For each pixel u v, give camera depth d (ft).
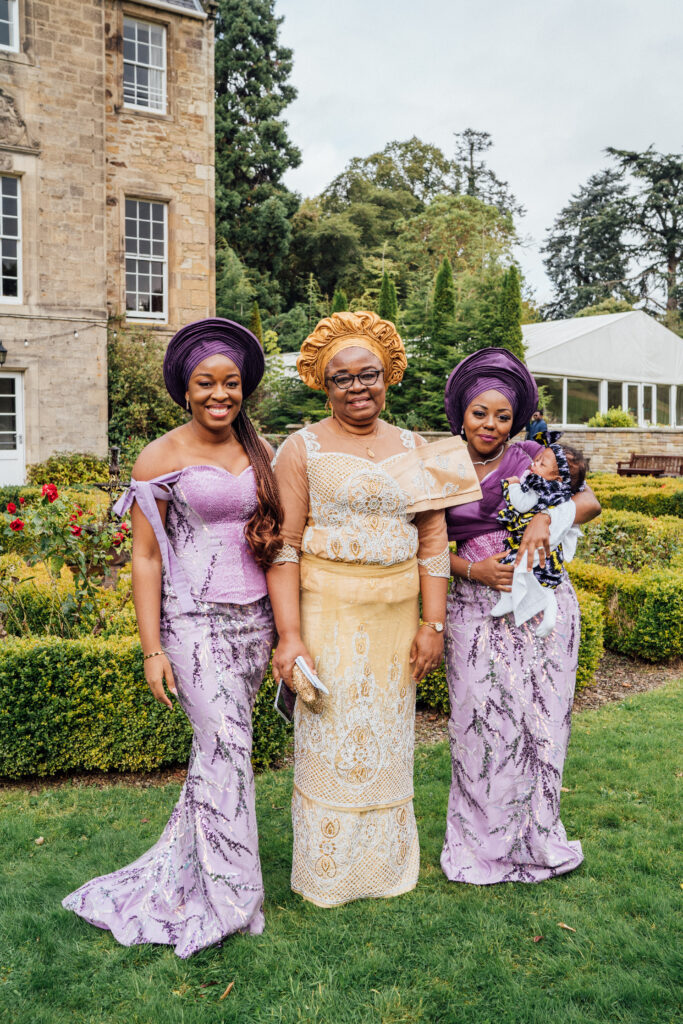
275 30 110.83
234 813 7.89
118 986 7.29
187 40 51.78
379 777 8.46
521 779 8.95
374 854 8.55
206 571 8.11
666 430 68.28
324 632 8.26
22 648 11.95
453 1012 6.93
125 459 46.88
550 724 8.93
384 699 8.39
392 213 136.98
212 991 7.22
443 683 15.14
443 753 13.29
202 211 53.21
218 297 90.79
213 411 8.02
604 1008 6.98
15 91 44.65
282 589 8.30
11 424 46.91
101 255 47.96
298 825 8.67
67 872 9.23
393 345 8.56
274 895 8.82
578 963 7.59
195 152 52.60
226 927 7.78
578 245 166.30
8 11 44.70
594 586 19.76
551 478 8.87
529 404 9.35
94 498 30.73
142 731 12.17
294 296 118.93
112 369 50.06
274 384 67.46
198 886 8.04
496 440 9.07
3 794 11.76
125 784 12.18
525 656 8.86
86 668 12.03
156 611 8.09
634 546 24.11
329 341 8.46
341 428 8.57
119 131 50.16
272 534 8.13
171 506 8.18
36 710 11.85
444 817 10.83
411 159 154.92
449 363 66.90
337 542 8.16
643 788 11.75
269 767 12.78
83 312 47.55
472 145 158.81
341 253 118.62
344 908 8.46
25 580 16.01
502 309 68.64
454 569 9.13
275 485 8.21
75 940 7.96
